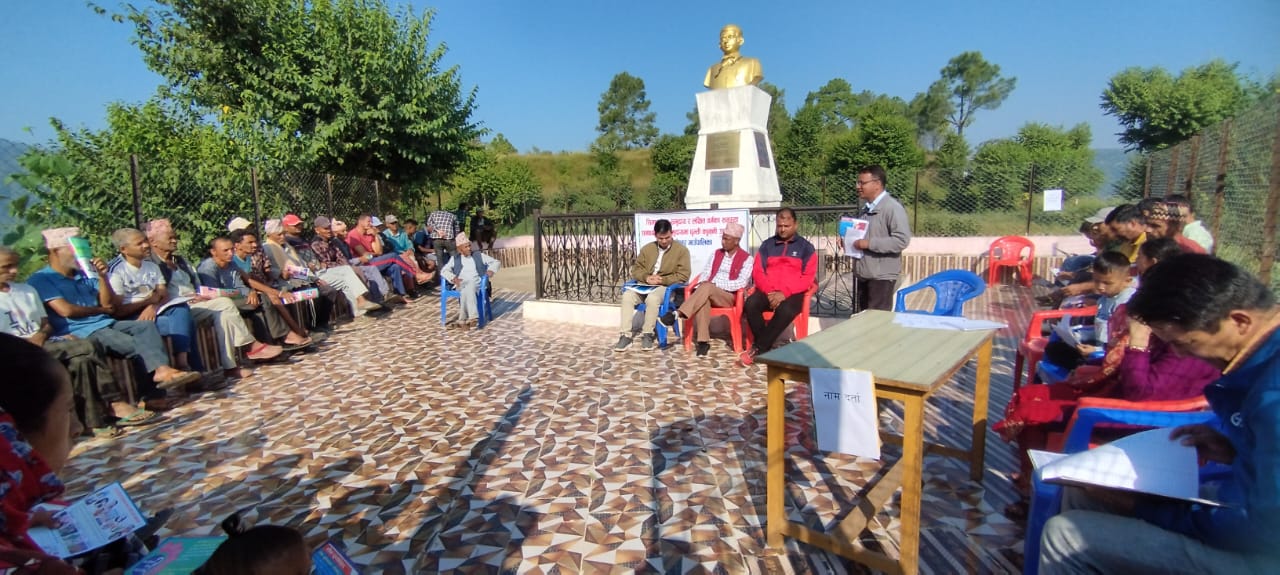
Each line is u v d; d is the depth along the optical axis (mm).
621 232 8109
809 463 3602
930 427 4109
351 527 3045
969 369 5465
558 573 2619
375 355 6621
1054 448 2943
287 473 3699
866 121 26062
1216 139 6891
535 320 8172
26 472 1455
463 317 7848
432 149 13109
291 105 11727
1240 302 1654
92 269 4723
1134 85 20328
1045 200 12695
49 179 7102
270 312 6422
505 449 3967
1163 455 1864
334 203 10883
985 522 2912
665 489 3344
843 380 2406
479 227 15016
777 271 5633
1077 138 32031
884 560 2486
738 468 3574
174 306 5270
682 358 6051
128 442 4270
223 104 11672
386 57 12055
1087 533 1870
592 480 3480
